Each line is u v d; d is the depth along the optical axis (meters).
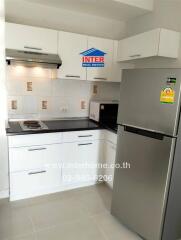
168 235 1.80
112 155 2.55
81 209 2.30
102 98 3.14
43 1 2.43
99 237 1.92
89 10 2.65
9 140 2.14
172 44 2.24
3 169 2.32
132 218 1.96
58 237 1.89
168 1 2.38
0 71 2.14
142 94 1.72
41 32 2.30
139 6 2.47
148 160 1.74
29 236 1.88
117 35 3.04
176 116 1.51
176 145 1.59
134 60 2.75
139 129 1.78
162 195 1.66
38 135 2.27
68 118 2.96
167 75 1.54
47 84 2.73
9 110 2.59
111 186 2.66
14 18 2.44
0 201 2.33
